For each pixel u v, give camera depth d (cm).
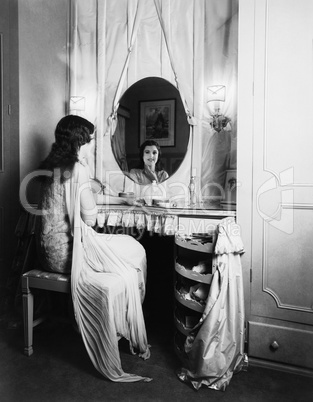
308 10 145
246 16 154
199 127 205
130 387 138
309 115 146
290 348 151
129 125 223
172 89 211
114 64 227
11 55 204
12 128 206
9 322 193
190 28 205
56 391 135
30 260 187
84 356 163
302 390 138
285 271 152
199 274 150
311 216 147
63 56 238
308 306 149
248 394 135
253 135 155
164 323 205
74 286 146
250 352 158
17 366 153
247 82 155
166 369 153
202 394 135
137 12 218
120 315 148
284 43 149
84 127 164
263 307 156
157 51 214
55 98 233
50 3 224
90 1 232
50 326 198
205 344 137
